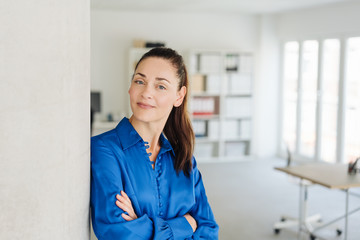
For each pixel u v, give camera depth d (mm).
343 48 7172
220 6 7641
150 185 1363
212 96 8742
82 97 1074
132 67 8125
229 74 8609
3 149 850
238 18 8867
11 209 874
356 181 4074
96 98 8078
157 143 1447
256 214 5367
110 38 8352
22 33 852
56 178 958
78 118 1051
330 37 7480
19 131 868
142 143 1367
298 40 8352
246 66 8672
